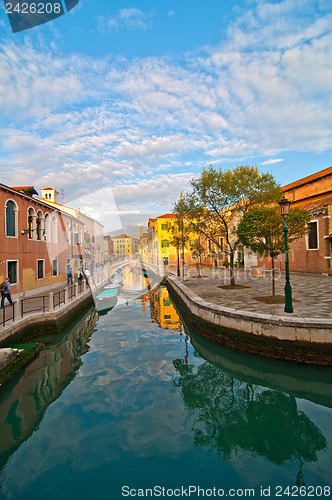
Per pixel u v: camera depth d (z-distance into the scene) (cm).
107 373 665
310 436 434
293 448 404
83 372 673
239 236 1096
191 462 368
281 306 918
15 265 1505
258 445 411
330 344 669
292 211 1011
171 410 502
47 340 966
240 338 787
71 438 421
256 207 1112
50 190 2989
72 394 563
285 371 689
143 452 388
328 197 1955
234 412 505
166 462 369
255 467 363
